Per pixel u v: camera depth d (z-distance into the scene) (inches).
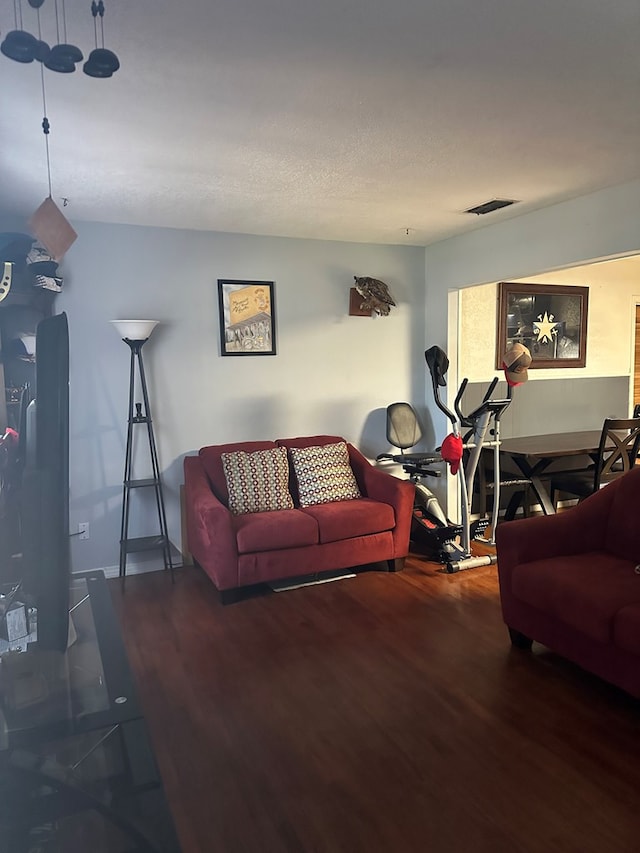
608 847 71.4
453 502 208.7
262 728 96.3
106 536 168.4
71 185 128.2
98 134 100.2
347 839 73.3
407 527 166.7
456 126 100.3
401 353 205.8
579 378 229.3
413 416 199.0
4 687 65.6
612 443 200.1
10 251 134.2
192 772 85.9
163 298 170.1
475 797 80.0
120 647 74.2
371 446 203.3
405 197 143.5
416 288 206.4
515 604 120.4
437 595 150.3
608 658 101.0
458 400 175.0
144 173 121.4
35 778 56.8
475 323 207.0
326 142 106.3
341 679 110.9
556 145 110.3
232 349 179.3
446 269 196.4
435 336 204.5
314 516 157.2
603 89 87.1
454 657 118.5
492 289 209.0
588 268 226.5
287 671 114.2
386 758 88.3
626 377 240.7
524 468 199.6
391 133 102.8
